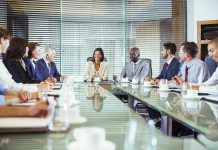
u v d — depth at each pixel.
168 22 5.42
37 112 0.98
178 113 1.33
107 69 4.74
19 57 3.15
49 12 5.47
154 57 5.50
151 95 2.23
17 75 3.07
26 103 1.37
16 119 0.94
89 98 1.92
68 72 5.55
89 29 5.59
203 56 4.65
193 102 1.75
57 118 0.94
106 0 5.55
